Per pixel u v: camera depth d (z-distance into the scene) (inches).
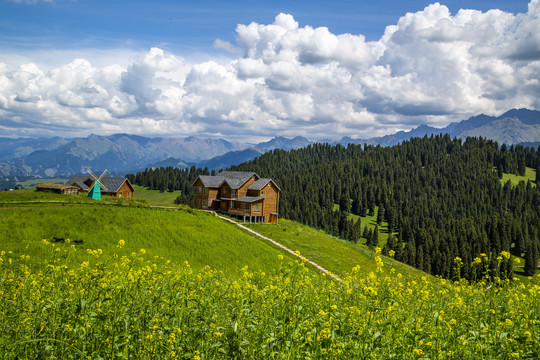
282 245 2458.2
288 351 308.5
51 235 1647.4
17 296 433.4
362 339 319.6
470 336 337.1
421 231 6840.6
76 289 419.8
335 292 490.0
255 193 3395.7
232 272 1642.5
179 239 1945.1
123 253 1605.6
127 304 372.5
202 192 3523.6
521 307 443.8
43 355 304.7
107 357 309.3
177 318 370.0
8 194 2325.3
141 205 2623.0
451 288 501.0
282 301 405.4
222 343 331.9
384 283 434.3
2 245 1405.0
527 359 322.7
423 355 308.7
